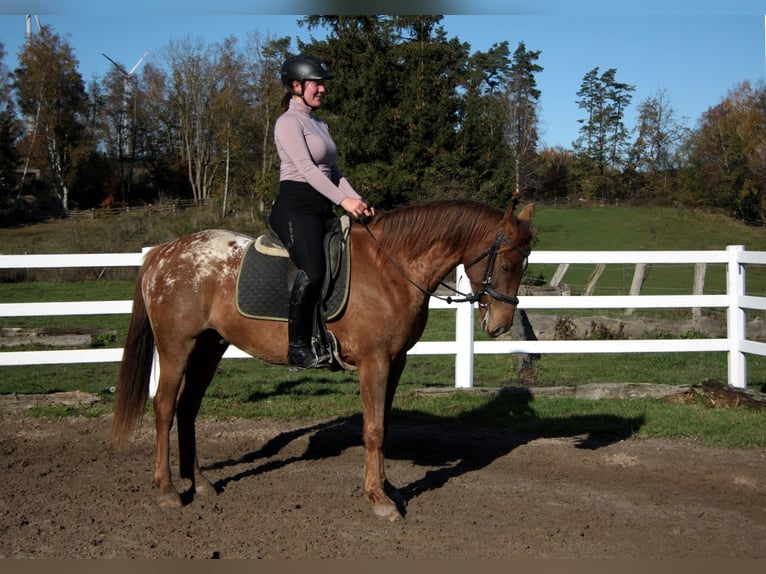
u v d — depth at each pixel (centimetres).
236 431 625
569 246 3744
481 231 433
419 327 444
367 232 445
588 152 6788
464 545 386
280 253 449
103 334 1173
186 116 5519
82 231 2912
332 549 379
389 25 2373
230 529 408
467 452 572
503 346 748
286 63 440
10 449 575
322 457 559
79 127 5772
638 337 1116
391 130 2178
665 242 3938
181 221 3422
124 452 571
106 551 375
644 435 605
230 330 459
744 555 378
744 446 573
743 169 5050
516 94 6019
